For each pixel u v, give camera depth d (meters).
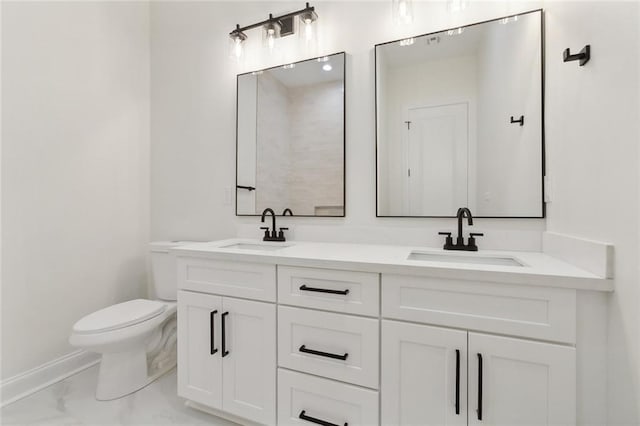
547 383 0.86
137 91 2.21
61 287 1.77
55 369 1.72
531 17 1.30
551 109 1.22
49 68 1.72
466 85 1.43
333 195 1.70
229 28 2.00
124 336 1.47
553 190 1.20
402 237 1.54
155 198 2.28
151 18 2.30
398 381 1.02
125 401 1.53
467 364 0.94
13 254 1.57
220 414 1.41
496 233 1.37
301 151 1.78
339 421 1.11
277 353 1.22
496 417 0.91
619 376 0.77
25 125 1.62
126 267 2.14
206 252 1.35
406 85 1.54
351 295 1.09
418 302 1.00
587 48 0.90
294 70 1.79
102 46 1.99
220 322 1.33
